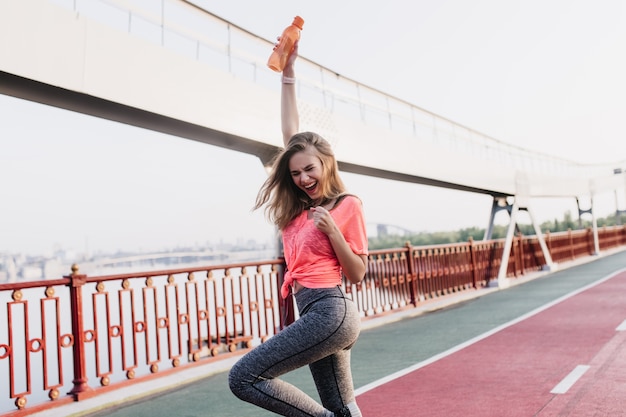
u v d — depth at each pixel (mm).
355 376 5297
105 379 5055
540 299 10555
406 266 10664
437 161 11539
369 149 9133
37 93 4594
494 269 14805
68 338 4820
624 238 33625
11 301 4379
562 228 75062
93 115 5234
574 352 5523
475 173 13398
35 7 4340
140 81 5188
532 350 5809
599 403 3721
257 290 6941
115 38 5000
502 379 4656
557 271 18156
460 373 5016
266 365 2035
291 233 2260
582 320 7551
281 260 7340
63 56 4492
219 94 6156
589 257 24016
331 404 2221
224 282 6508
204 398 4750
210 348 6246
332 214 2174
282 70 2646
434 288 11602
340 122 8453
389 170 9695
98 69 4789
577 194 23625
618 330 6539
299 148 2234
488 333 7184
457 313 9633
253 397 2051
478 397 4145
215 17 6246
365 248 2176
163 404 4633
